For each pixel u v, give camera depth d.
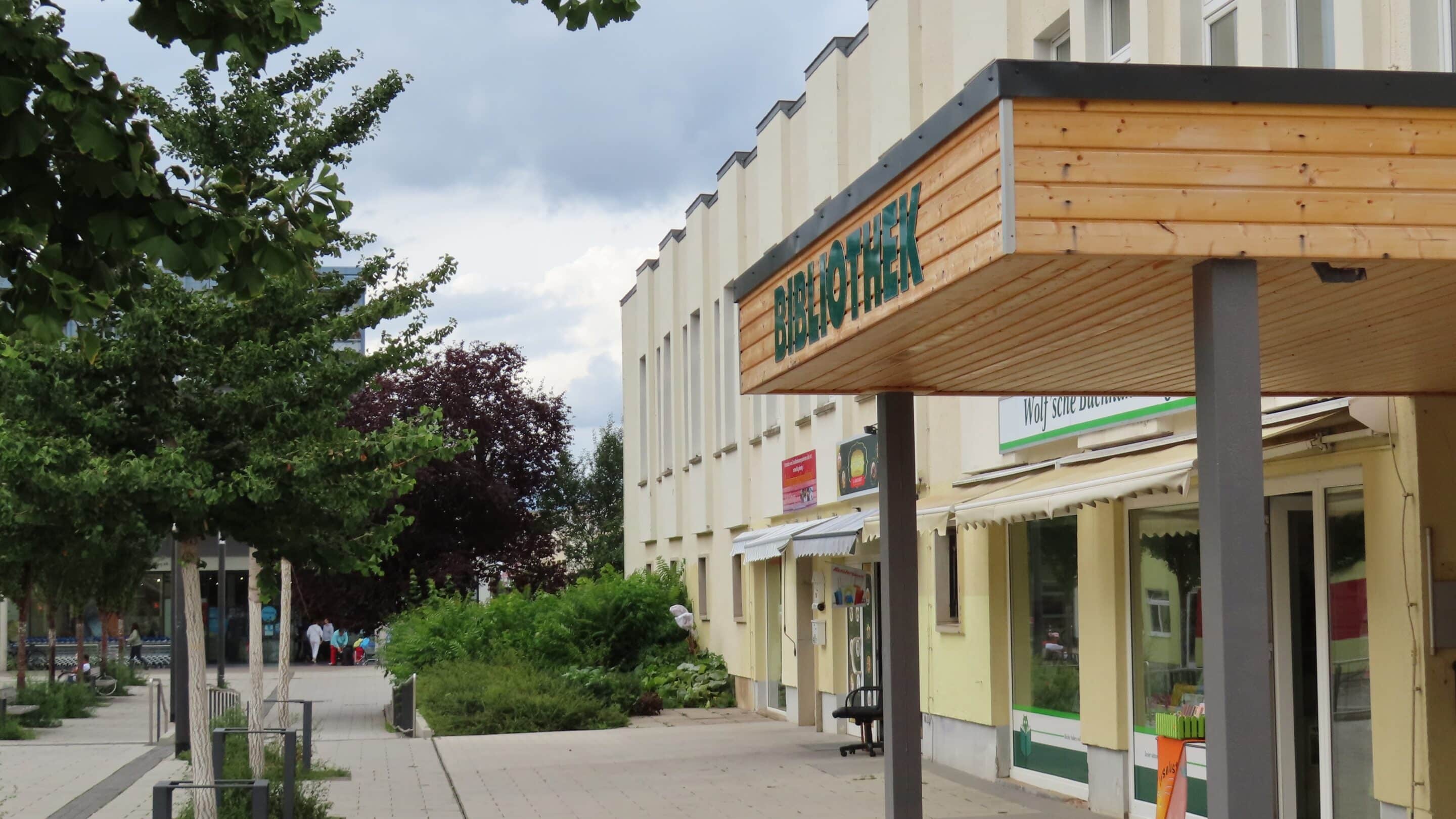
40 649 53.38
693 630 30.66
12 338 9.69
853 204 6.93
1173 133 5.30
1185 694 11.61
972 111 5.46
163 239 5.53
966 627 16.00
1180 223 5.27
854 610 21.02
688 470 31.36
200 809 10.52
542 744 20.92
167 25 5.59
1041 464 14.12
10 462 9.37
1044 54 14.81
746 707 26.89
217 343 10.72
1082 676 13.17
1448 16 8.76
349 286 12.91
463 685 26.00
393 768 18.12
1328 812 9.76
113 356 10.09
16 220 5.42
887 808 8.79
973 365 8.01
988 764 15.47
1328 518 9.83
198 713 10.58
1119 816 12.55
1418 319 6.56
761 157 24.70
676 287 32.50
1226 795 5.23
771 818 13.32
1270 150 5.33
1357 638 9.49
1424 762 8.65
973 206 5.53
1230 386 5.31
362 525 11.30
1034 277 5.66
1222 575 5.27
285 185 6.12
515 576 42.06
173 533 10.45
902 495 9.05
